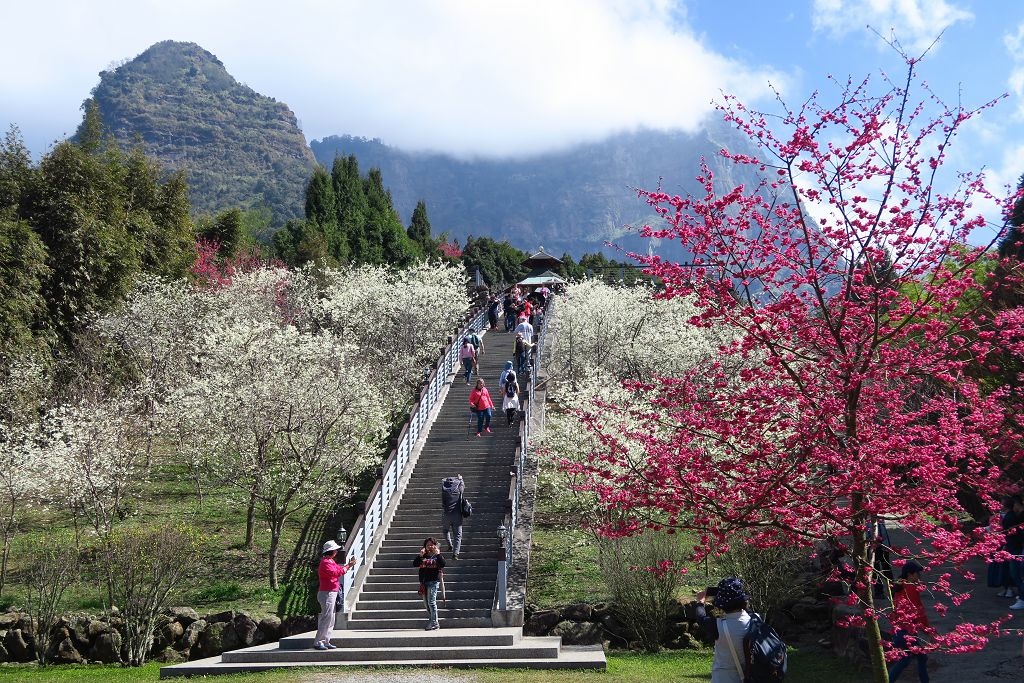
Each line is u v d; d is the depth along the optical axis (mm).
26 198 33781
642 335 36125
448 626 17656
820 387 9805
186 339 34469
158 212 45688
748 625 7441
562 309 40438
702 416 10305
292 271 48656
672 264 9828
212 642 19156
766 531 10328
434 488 23312
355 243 65500
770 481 9688
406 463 24484
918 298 9906
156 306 34406
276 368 24906
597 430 11578
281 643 16375
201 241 54094
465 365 31922
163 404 30219
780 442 10375
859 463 9055
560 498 22688
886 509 9414
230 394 23609
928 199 9352
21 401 26062
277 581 21672
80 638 19016
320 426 24047
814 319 9750
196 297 37688
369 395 26078
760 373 10203
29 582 20328
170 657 18938
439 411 28922
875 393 9758
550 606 19484
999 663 13336
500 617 17703
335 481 25109
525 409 27578
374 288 38344
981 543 9141
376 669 14938
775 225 9797
